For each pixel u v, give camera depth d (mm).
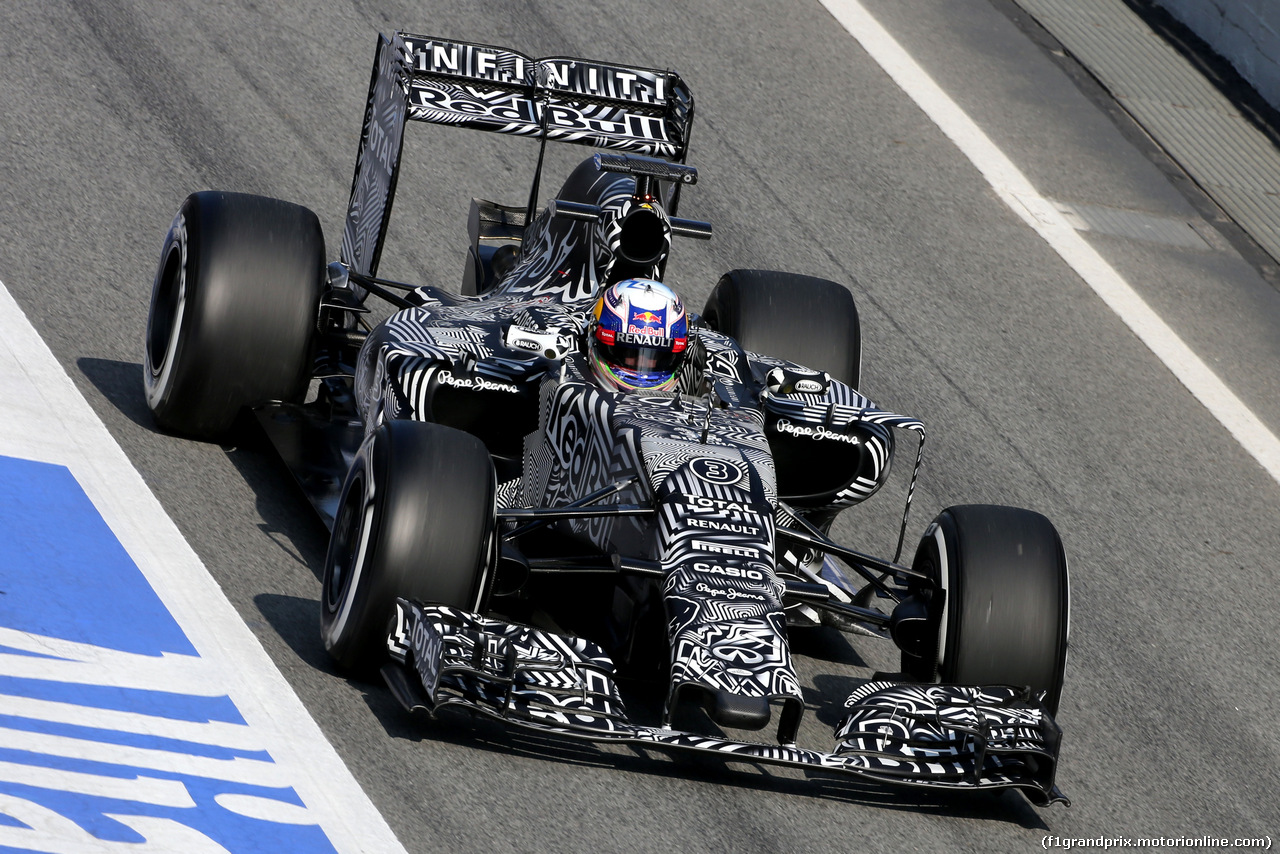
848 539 33406
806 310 31703
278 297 28656
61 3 47875
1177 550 36500
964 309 45500
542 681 21250
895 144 53344
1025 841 23250
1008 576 23906
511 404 26719
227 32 48906
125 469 27594
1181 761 27625
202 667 22312
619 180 30406
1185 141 57500
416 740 21859
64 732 20000
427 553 22031
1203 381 44906
